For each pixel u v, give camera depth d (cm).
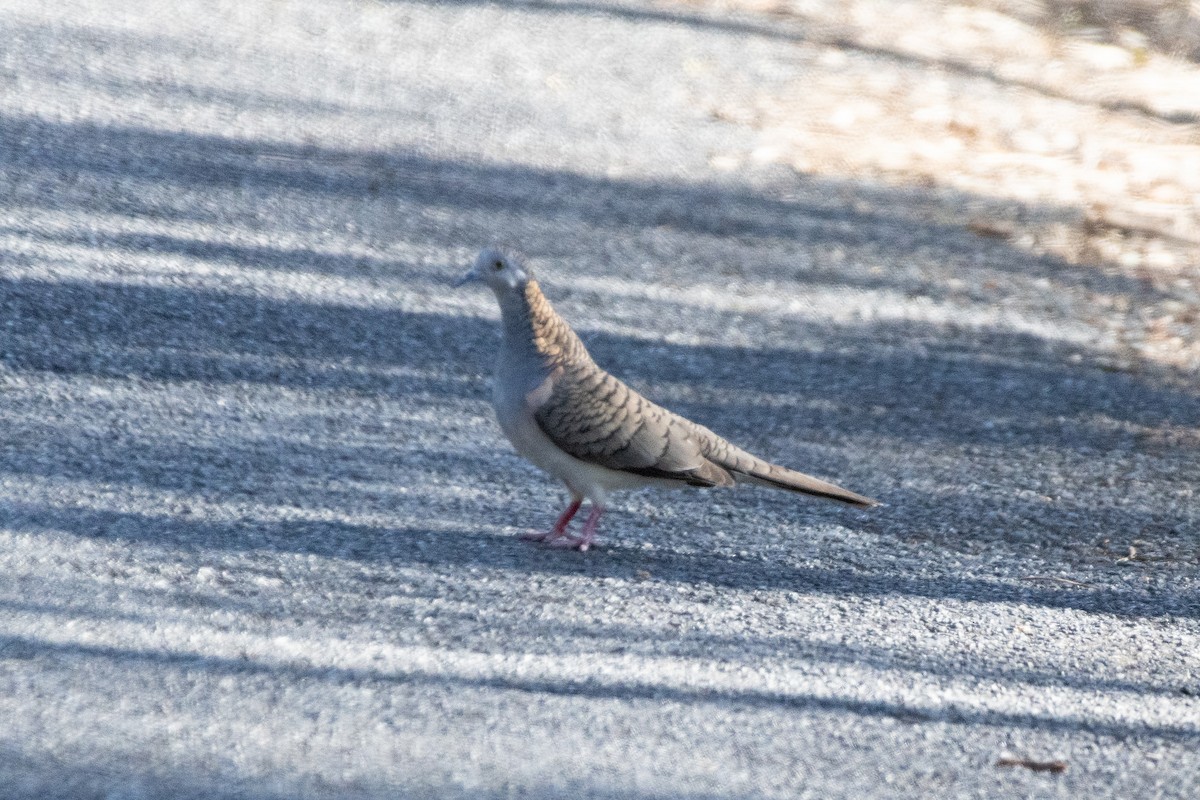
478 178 1719
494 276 873
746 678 786
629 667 782
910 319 1477
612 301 1434
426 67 2109
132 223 1444
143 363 1150
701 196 1753
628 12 2503
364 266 1435
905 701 780
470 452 1088
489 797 650
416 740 688
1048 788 709
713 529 1001
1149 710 798
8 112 1689
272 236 1473
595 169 1797
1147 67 2431
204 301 1293
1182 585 982
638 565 922
